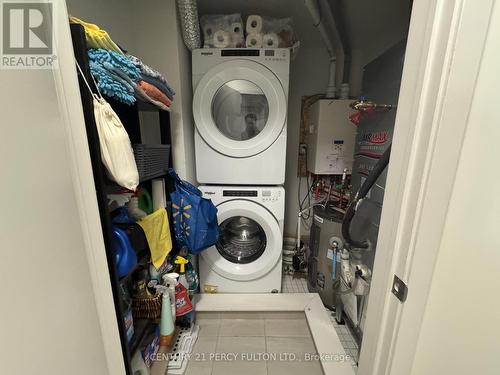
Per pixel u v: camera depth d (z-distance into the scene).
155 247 1.03
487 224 0.47
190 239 1.27
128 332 0.89
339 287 1.43
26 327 0.37
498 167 0.45
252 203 1.53
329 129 1.79
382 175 1.08
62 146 0.47
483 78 0.41
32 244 0.39
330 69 1.92
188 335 1.38
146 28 1.29
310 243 1.79
